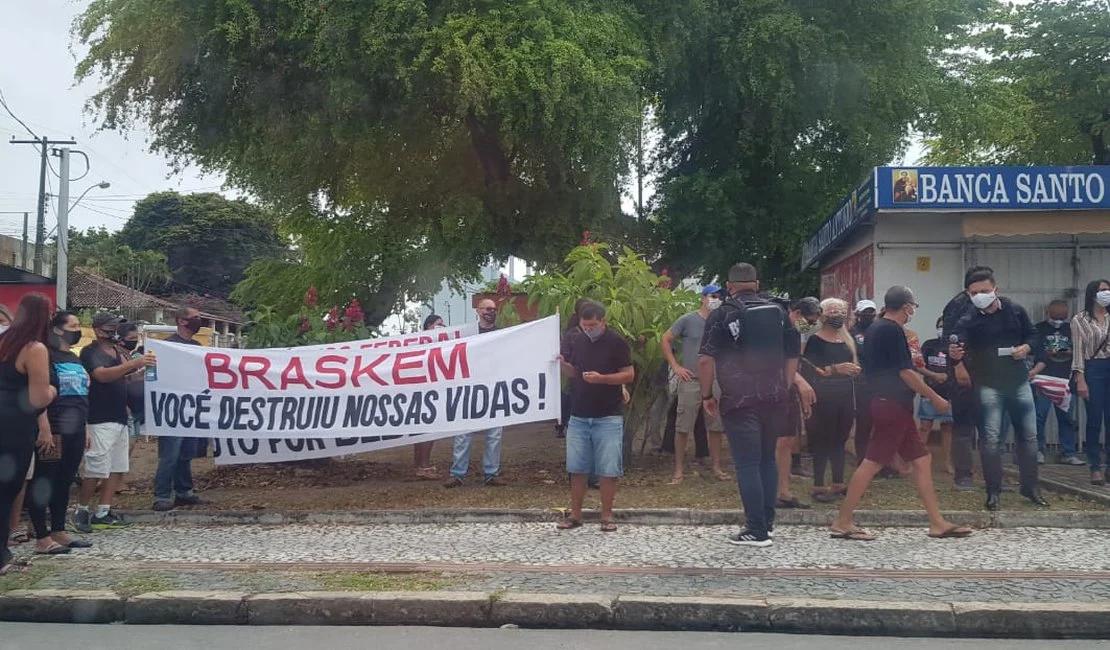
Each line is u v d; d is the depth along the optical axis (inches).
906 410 283.6
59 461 288.5
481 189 681.0
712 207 697.0
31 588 242.8
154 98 621.0
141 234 2112.5
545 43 554.3
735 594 227.1
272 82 585.9
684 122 745.6
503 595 227.5
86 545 293.7
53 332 294.0
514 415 361.7
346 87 555.5
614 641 210.5
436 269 726.5
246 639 215.8
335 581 244.8
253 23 553.0
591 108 564.7
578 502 309.6
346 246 746.2
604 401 303.9
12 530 311.9
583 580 242.5
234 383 358.3
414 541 296.7
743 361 278.2
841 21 681.0
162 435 347.3
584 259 398.0
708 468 410.9
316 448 372.2
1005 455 427.2
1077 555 264.8
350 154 640.4
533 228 678.5
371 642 211.6
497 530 312.2
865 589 230.7
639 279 390.9
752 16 667.4
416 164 671.8
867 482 287.0
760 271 760.3
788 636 213.2
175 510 339.0
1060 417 411.5
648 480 381.7
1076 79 979.3
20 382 259.0
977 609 211.6
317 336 408.2
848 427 339.6
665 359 382.3
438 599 226.1
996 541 284.2
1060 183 414.3
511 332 363.9
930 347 380.8
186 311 374.3
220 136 648.4
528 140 594.6
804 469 402.9
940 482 369.4
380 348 367.6
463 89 529.3
